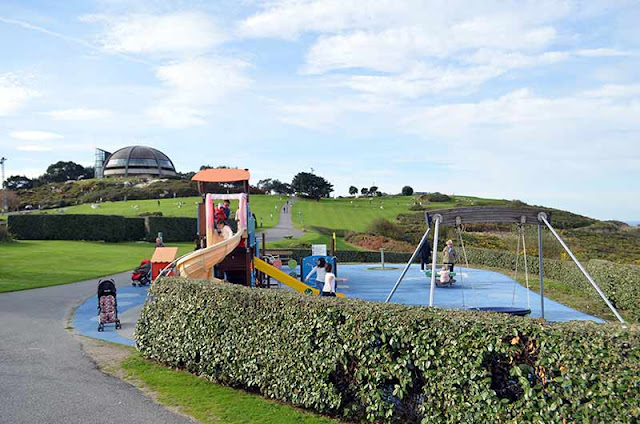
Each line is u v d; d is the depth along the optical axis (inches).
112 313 469.7
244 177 637.9
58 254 1215.6
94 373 324.5
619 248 1496.1
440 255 1355.8
